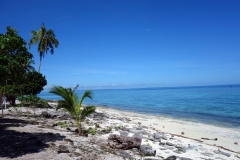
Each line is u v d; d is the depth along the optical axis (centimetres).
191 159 852
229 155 1028
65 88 1141
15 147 761
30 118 1614
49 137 977
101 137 1110
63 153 725
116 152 830
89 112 1145
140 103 4909
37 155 682
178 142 1205
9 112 1888
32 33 3712
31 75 2359
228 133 1634
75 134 1122
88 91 1151
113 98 7500
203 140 1394
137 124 1847
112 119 2086
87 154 759
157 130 1609
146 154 846
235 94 7375
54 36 3788
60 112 2052
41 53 3706
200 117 2542
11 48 809
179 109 3450
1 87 1370
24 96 2012
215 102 4503
